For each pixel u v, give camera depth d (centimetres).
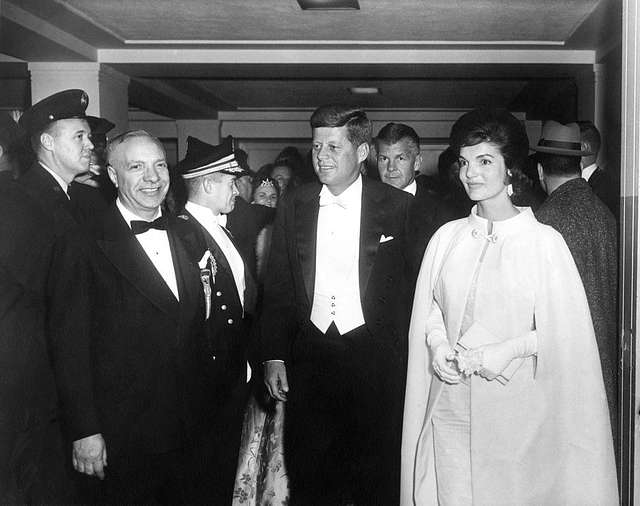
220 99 1195
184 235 287
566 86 966
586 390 232
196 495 289
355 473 312
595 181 433
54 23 670
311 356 302
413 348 256
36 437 248
